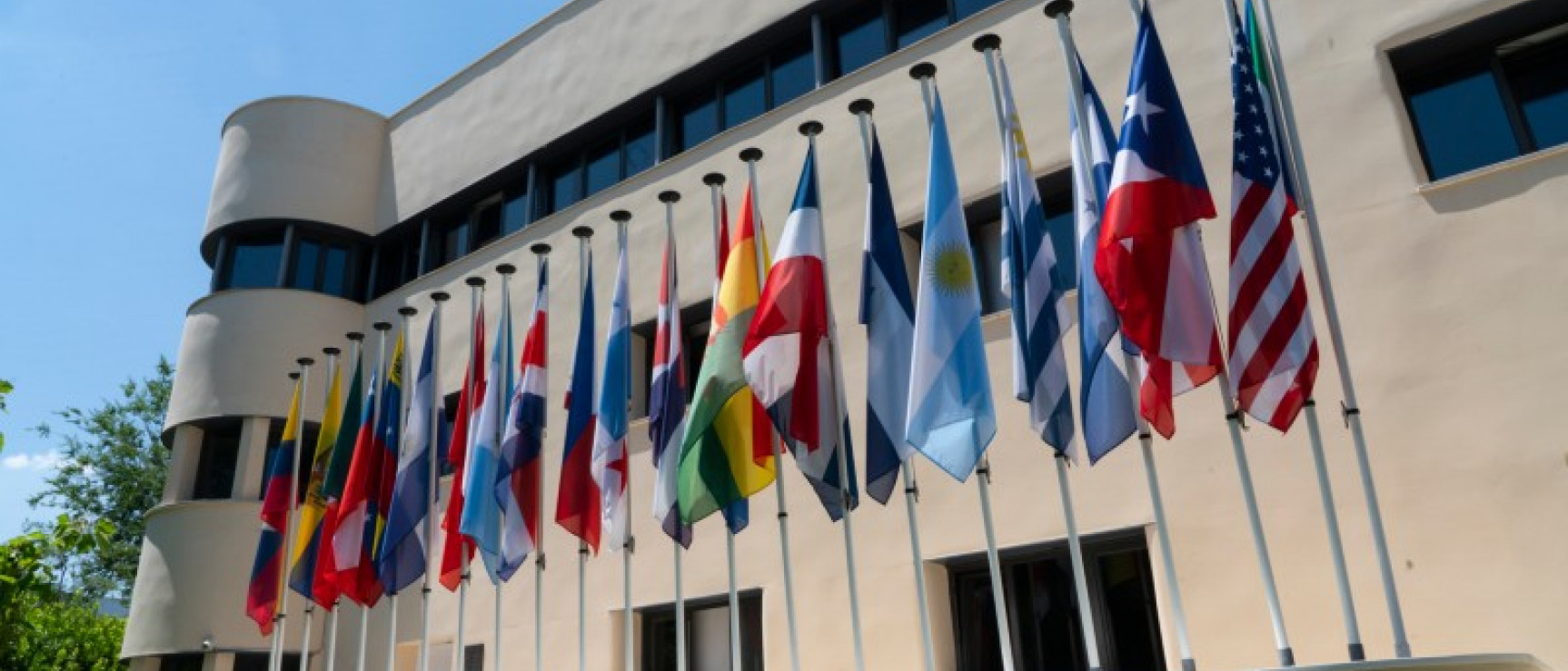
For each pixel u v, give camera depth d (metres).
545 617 14.21
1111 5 12.00
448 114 19.67
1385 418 9.20
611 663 13.26
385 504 12.70
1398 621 7.31
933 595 11.09
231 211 19.70
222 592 16.75
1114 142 8.83
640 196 15.67
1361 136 10.05
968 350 8.76
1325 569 9.06
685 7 16.31
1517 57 10.19
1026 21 12.54
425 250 19.11
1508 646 8.22
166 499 17.94
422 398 12.52
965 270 9.02
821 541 11.99
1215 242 10.60
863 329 12.50
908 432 8.64
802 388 9.45
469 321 17.34
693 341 14.89
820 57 14.43
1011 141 9.21
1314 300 9.79
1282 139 9.05
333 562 12.59
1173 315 7.91
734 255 10.55
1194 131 11.05
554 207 17.47
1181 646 7.57
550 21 18.41
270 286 19.23
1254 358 7.84
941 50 13.16
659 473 10.37
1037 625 10.67
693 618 13.15
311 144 20.06
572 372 11.61
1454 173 10.08
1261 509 9.52
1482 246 9.23
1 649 12.09
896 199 12.85
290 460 14.10
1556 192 9.05
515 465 11.33
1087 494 10.45
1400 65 10.46
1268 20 8.97
